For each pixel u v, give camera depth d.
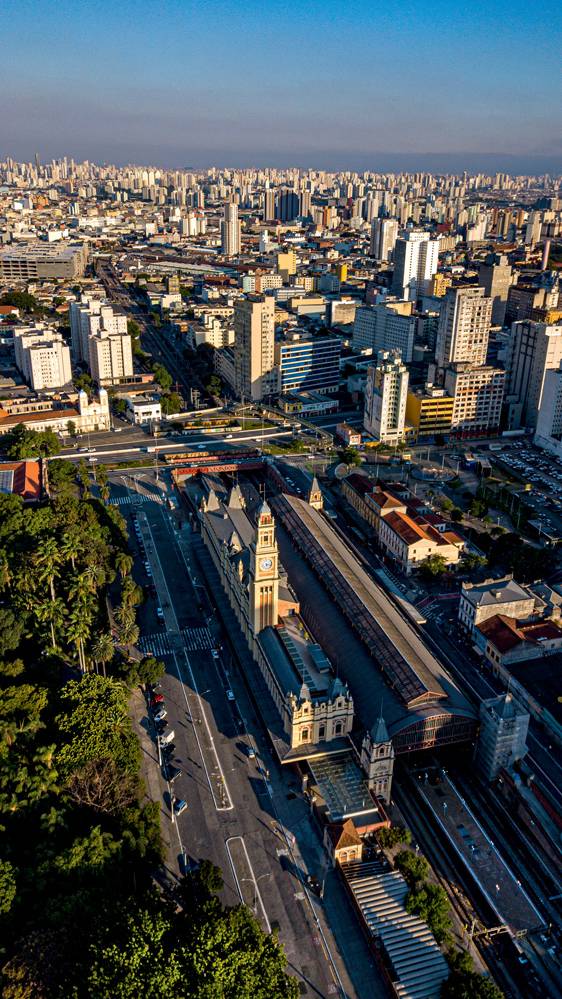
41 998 138.62
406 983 157.50
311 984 159.38
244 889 178.62
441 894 173.25
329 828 187.75
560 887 185.12
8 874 161.62
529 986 162.75
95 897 159.88
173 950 144.50
